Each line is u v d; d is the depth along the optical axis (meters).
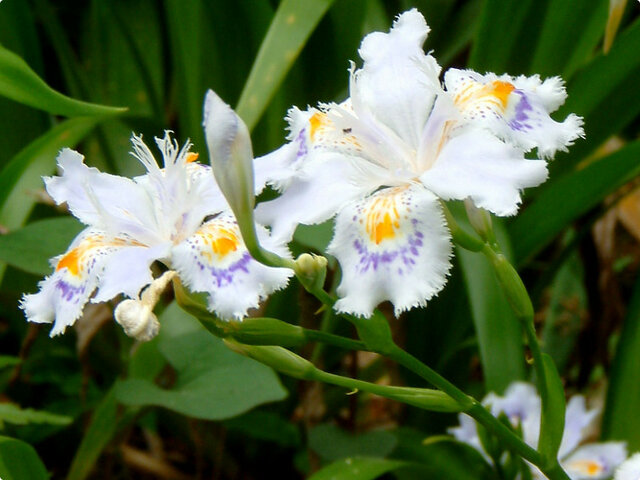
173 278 0.19
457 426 0.31
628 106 0.29
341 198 0.19
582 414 0.28
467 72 0.21
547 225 0.28
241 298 0.18
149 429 0.31
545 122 0.20
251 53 0.31
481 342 0.26
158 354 0.28
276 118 0.31
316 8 0.27
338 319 0.29
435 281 0.18
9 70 0.23
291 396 0.31
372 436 0.27
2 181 0.28
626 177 0.28
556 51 0.29
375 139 0.20
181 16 0.31
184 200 0.20
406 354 0.20
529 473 0.24
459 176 0.19
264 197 0.30
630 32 0.27
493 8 0.28
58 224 0.28
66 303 0.19
